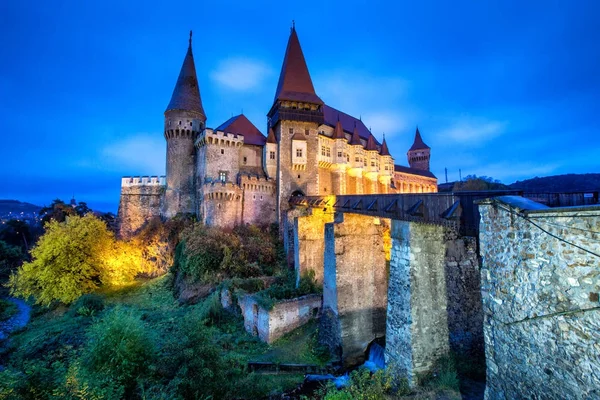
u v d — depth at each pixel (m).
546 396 6.67
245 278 31.30
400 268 14.34
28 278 32.88
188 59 51.62
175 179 48.09
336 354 20.67
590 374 5.76
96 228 37.12
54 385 10.35
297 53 52.50
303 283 27.53
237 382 15.52
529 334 7.13
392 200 15.86
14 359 22.16
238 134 47.72
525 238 7.28
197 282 32.34
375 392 12.07
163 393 11.82
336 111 65.31
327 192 53.38
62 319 29.12
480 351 14.65
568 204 9.80
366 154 61.97
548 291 6.66
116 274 36.28
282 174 47.19
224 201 42.28
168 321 25.22
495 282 8.23
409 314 13.49
